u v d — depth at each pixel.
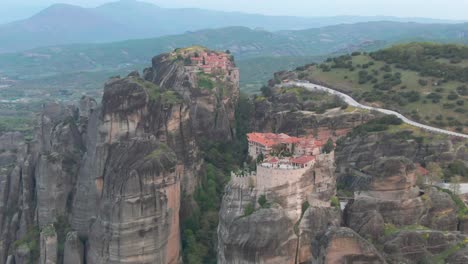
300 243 143.12
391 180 146.00
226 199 150.62
